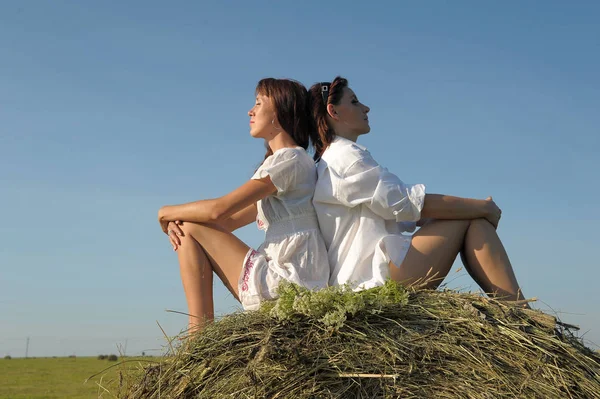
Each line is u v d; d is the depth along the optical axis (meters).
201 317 3.44
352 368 2.65
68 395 16.61
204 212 3.60
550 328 2.90
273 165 3.64
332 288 3.00
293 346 2.72
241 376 2.69
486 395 2.59
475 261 3.50
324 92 4.00
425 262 3.49
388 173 3.65
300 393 2.61
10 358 44.06
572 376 2.74
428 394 2.62
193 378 2.79
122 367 3.02
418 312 2.89
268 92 3.99
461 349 2.72
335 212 3.71
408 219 3.58
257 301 3.50
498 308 2.93
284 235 3.68
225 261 3.61
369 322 2.84
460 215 3.51
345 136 4.05
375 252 3.57
